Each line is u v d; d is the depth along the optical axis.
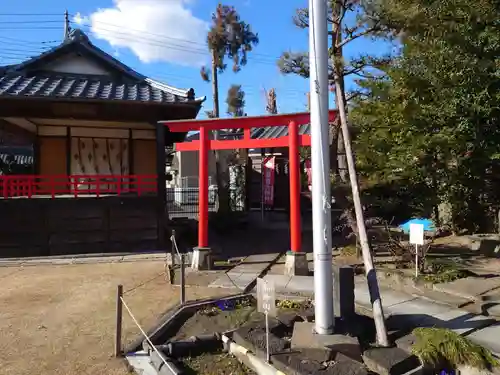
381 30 6.54
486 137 7.92
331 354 4.12
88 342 5.21
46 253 11.93
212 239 13.88
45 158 15.15
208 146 9.79
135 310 6.48
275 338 4.70
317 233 4.59
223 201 16.31
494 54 7.27
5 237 11.70
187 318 6.05
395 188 10.23
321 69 4.63
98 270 9.82
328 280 4.55
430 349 4.11
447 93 7.81
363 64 8.14
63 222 12.12
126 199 12.63
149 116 12.99
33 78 13.31
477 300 5.93
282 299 6.68
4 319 6.15
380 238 10.90
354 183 5.16
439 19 6.97
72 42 13.80
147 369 4.47
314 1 4.64
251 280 8.27
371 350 4.23
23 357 4.79
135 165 16.02
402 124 9.10
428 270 7.41
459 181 9.16
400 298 6.39
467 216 11.07
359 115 10.09
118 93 12.78
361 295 6.65
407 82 8.28
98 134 15.63
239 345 4.76
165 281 8.48
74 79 13.77
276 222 17.23
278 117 9.02
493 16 7.13
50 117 12.43
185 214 18.41
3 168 17.73
